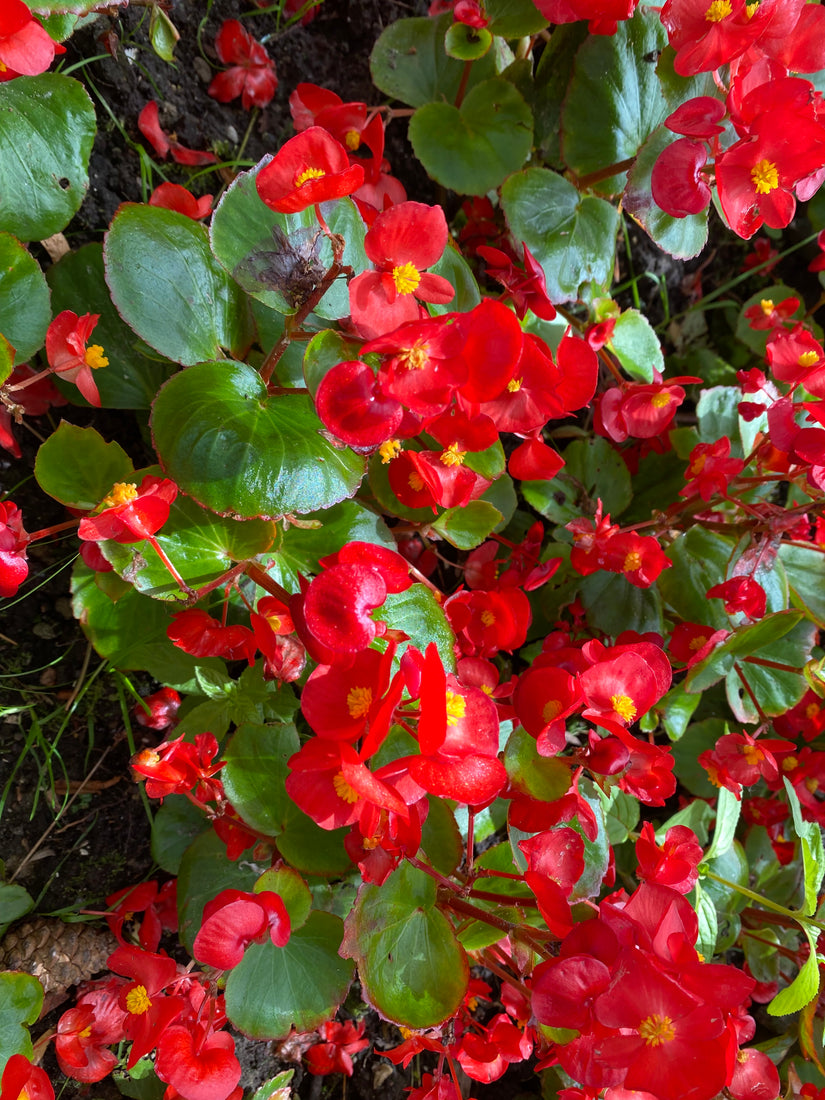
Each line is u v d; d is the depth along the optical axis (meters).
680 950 0.30
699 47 0.33
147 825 0.41
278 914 0.33
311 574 0.37
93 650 0.40
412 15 0.47
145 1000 0.32
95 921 0.40
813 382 0.38
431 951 0.34
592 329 0.43
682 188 0.35
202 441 0.31
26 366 0.37
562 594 0.46
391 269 0.30
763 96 0.33
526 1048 0.35
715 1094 0.28
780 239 0.57
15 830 0.39
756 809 0.48
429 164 0.42
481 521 0.40
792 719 0.47
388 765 0.28
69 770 0.40
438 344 0.29
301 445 0.31
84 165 0.35
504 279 0.37
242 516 0.31
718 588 0.41
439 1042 0.37
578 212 0.43
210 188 0.43
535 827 0.34
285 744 0.36
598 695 0.33
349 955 0.33
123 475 0.34
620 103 0.41
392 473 0.36
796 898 0.49
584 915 0.35
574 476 0.47
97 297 0.37
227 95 0.43
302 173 0.30
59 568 0.39
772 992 0.47
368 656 0.29
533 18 0.40
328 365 0.31
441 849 0.35
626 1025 0.28
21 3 0.29
